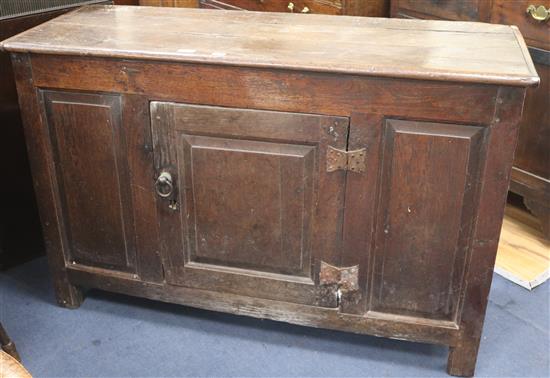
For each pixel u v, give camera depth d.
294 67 1.46
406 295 1.68
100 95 1.64
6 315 1.95
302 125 1.54
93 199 1.78
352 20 1.83
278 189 1.62
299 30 1.73
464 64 1.45
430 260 1.62
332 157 1.55
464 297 1.64
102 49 1.57
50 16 2.01
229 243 1.73
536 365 1.78
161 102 1.60
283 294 1.75
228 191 1.66
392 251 1.63
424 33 1.69
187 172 1.67
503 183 1.49
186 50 1.55
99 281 1.89
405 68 1.42
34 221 2.19
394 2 2.40
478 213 1.53
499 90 1.40
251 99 1.54
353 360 1.79
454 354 1.71
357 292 1.69
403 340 1.86
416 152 1.51
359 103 1.48
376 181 1.55
